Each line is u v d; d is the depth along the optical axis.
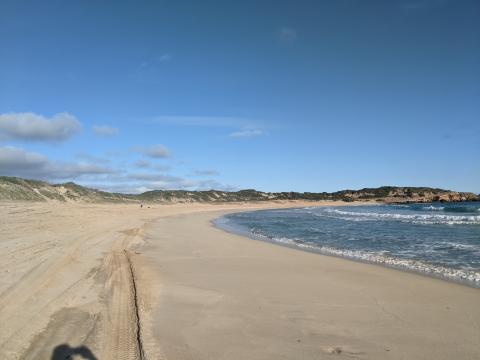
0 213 23.98
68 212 31.19
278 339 6.38
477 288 10.18
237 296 9.01
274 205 118.88
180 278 10.90
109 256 13.03
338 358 5.71
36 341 5.70
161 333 6.43
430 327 7.07
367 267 13.04
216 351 5.82
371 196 175.50
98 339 5.95
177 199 119.31
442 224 32.03
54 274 9.41
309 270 12.48
